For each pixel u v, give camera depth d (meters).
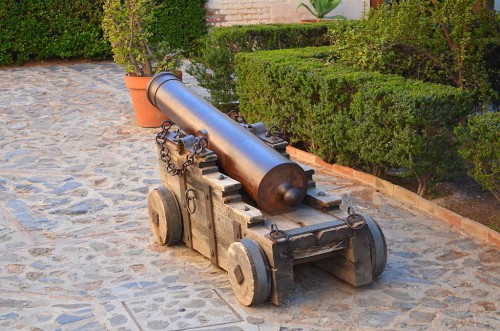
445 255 5.25
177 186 5.35
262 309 4.45
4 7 13.12
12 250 5.54
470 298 4.59
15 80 12.05
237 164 4.82
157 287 4.86
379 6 7.71
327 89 6.83
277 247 4.33
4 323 4.35
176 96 5.62
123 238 5.73
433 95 5.91
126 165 7.59
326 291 4.68
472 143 5.65
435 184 6.40
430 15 7.97
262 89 7.89
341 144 6.91
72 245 5.61
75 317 4.41
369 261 4.62
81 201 6.57
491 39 7.93
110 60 14.02
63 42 13.55
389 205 6.25
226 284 4.86
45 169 7.49
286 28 10.17
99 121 9.37
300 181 4.71
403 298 4.59
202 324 4.28
